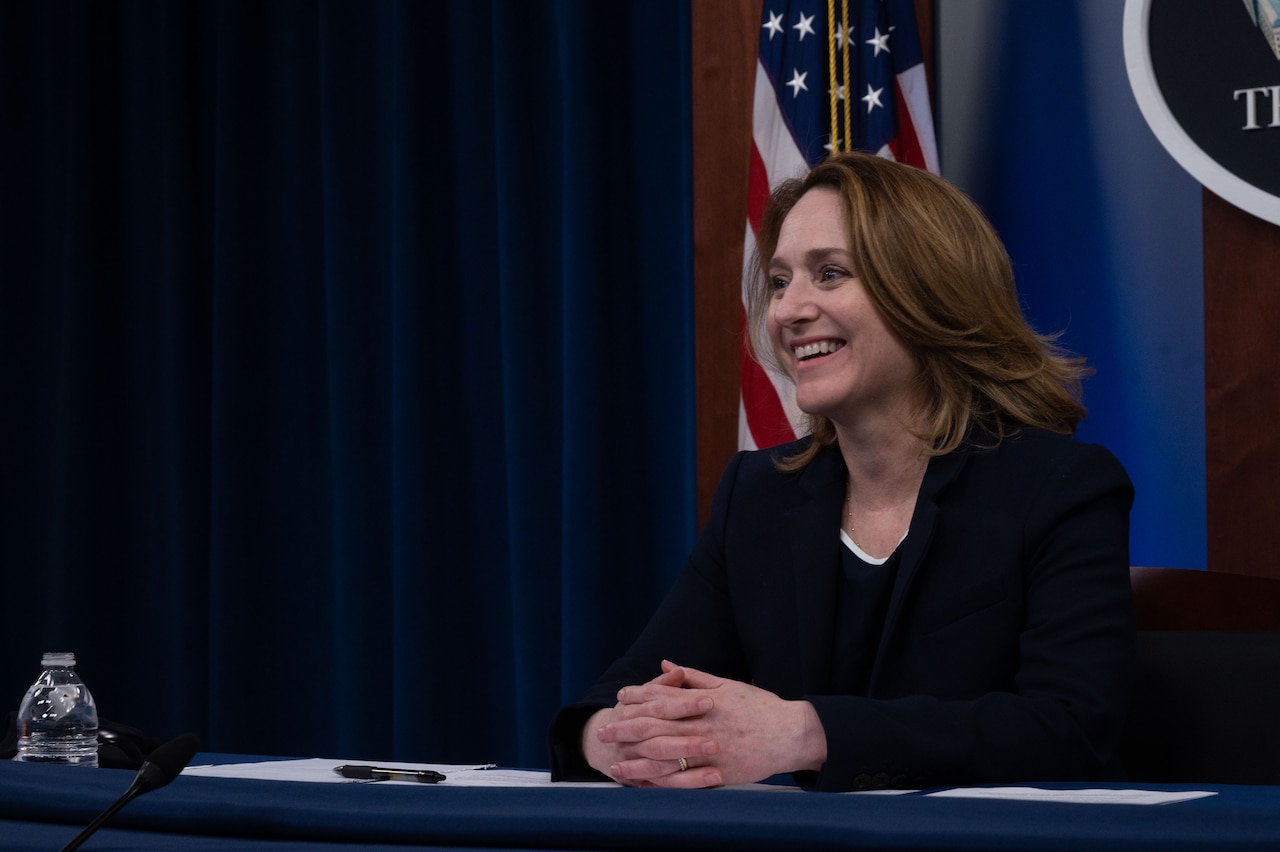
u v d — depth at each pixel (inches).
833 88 141.6
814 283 75.8
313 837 39.3
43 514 194.7
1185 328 138.3
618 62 166.9
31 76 199.9
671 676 60.2
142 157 192.9
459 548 174.9
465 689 173.6
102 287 195.8
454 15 176.1
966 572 69.7
